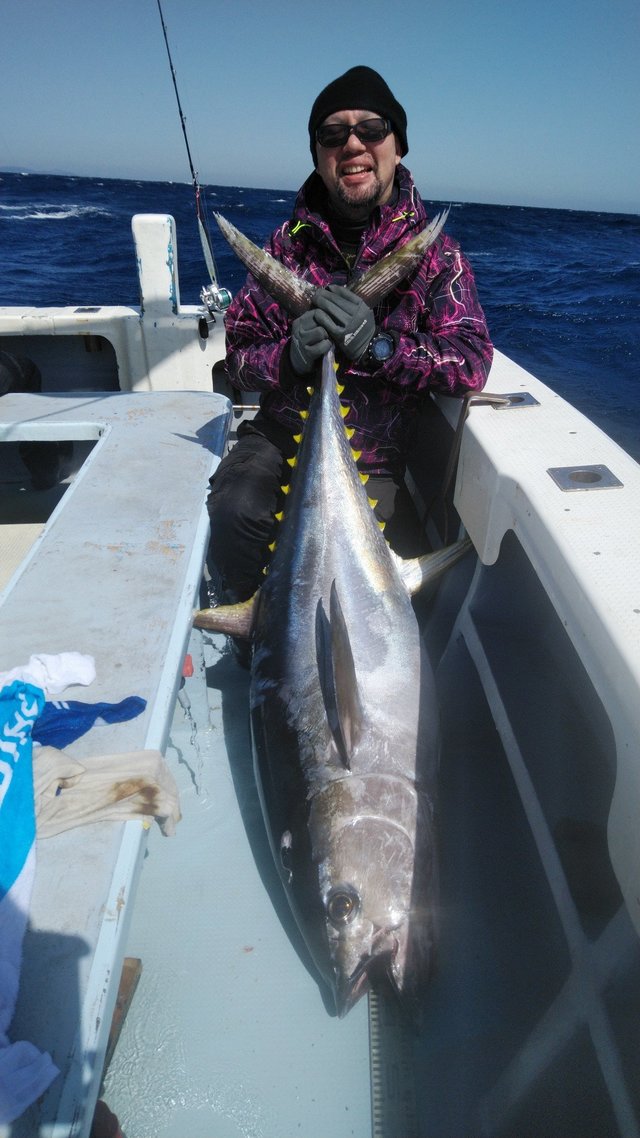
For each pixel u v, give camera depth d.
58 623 1.67
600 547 1.39
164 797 1.26
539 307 12.24
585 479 1.68
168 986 1.60
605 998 1.18
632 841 1.04
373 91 2.21
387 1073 1.45
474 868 1.73
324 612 1.78
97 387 4.15
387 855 1.50
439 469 2.62
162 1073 1.46
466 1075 1.41
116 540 2.00
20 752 1.27
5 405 2.92
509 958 1.56
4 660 1.54
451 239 2.49
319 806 1.58
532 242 25.78
